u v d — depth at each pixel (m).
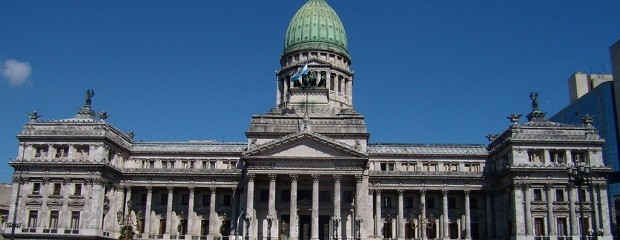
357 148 117.19
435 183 126.00
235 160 131.25
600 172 112.62
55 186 116.75
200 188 126.50
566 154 115.00
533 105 125.75
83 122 119.88
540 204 112.69
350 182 120.06
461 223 126.75
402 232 124.12
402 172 126.12
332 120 126.56
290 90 137.88
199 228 126.75
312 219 111.81
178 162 131.88
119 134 128.00
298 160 114.56
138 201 128.38
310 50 153.25
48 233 113.00
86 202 114.69
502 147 121.12
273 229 118.25
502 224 121.94
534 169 113.31
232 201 126.75
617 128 176.38
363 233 113.94
